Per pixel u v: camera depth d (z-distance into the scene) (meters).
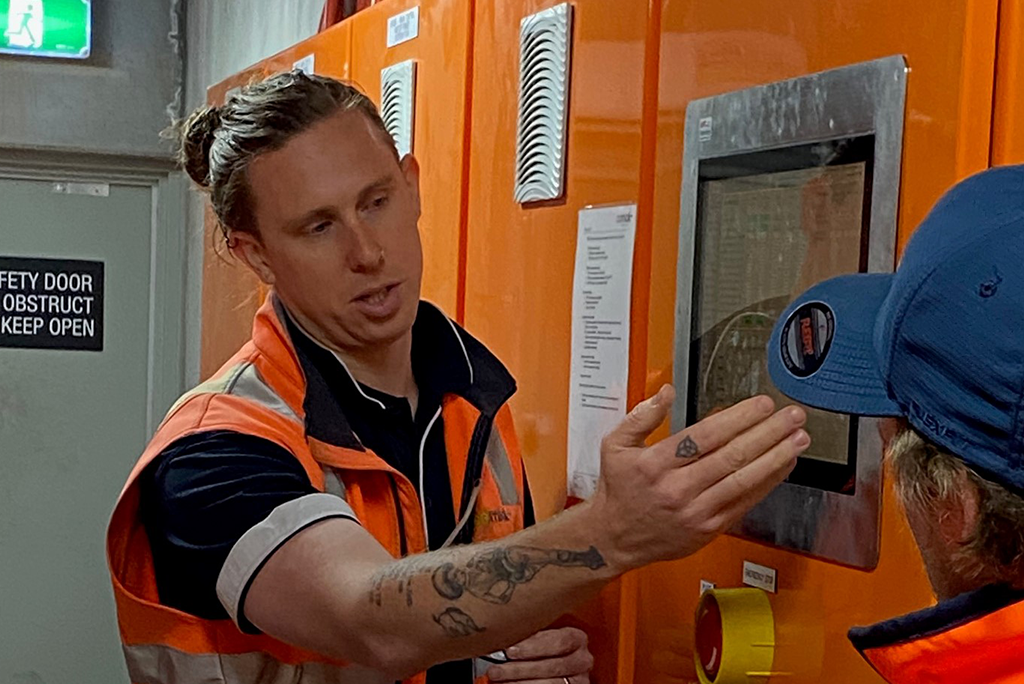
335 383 1.39
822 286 0.94
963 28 0.96
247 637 1.32
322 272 1.34
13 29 3.83
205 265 3.21
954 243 0.77
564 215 1.59
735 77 1.26
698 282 1.32
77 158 4.04
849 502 1.10
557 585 0.98
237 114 1.36
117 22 4.00
